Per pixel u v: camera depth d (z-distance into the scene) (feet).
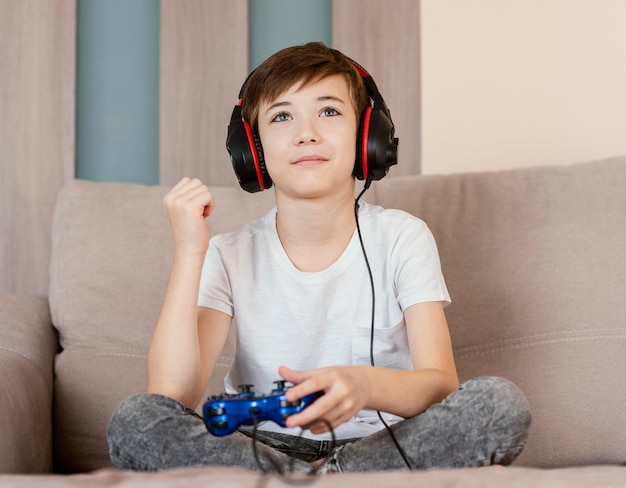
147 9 7.54
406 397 3.86
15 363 5.13
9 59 7.27
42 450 5.17
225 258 4.83
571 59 7.38
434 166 7.34
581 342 5.39
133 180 7.47
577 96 7.36
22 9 7.29
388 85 7.36
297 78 4.54
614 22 7.36
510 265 5.67
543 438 5.23
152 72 7.52
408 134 7.34
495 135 7.38
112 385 5.55
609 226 5.64
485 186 5.98
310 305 4.67
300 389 3.37
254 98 4.68
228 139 4.61
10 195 7.22
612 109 7.34
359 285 4.70
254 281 4.78
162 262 5.93
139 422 3.77
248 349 4.70
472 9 7.42
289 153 4.52
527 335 5.50
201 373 4.44
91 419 5.50
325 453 4.37
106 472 3.00
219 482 2.70
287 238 4.78
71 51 7.30
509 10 7.41
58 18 7.32
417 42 7.36
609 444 5.18
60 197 6.24
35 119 7.26
